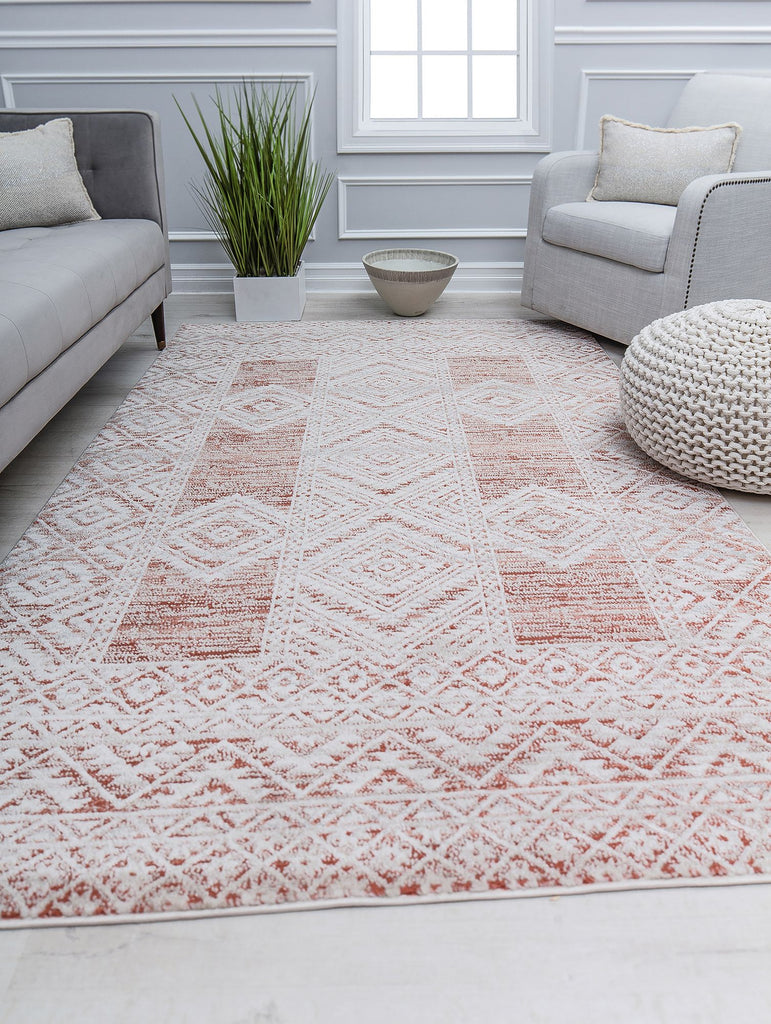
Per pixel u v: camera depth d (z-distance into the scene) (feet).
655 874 3.16
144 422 7.10
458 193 10.61
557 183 9.12
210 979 2.86
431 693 4.05
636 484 6.05
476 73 10.73
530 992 2.81
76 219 8.13
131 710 3.95
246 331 9.45
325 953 2.94
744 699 3.99
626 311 8.25
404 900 3.09
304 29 9.85
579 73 10.08
